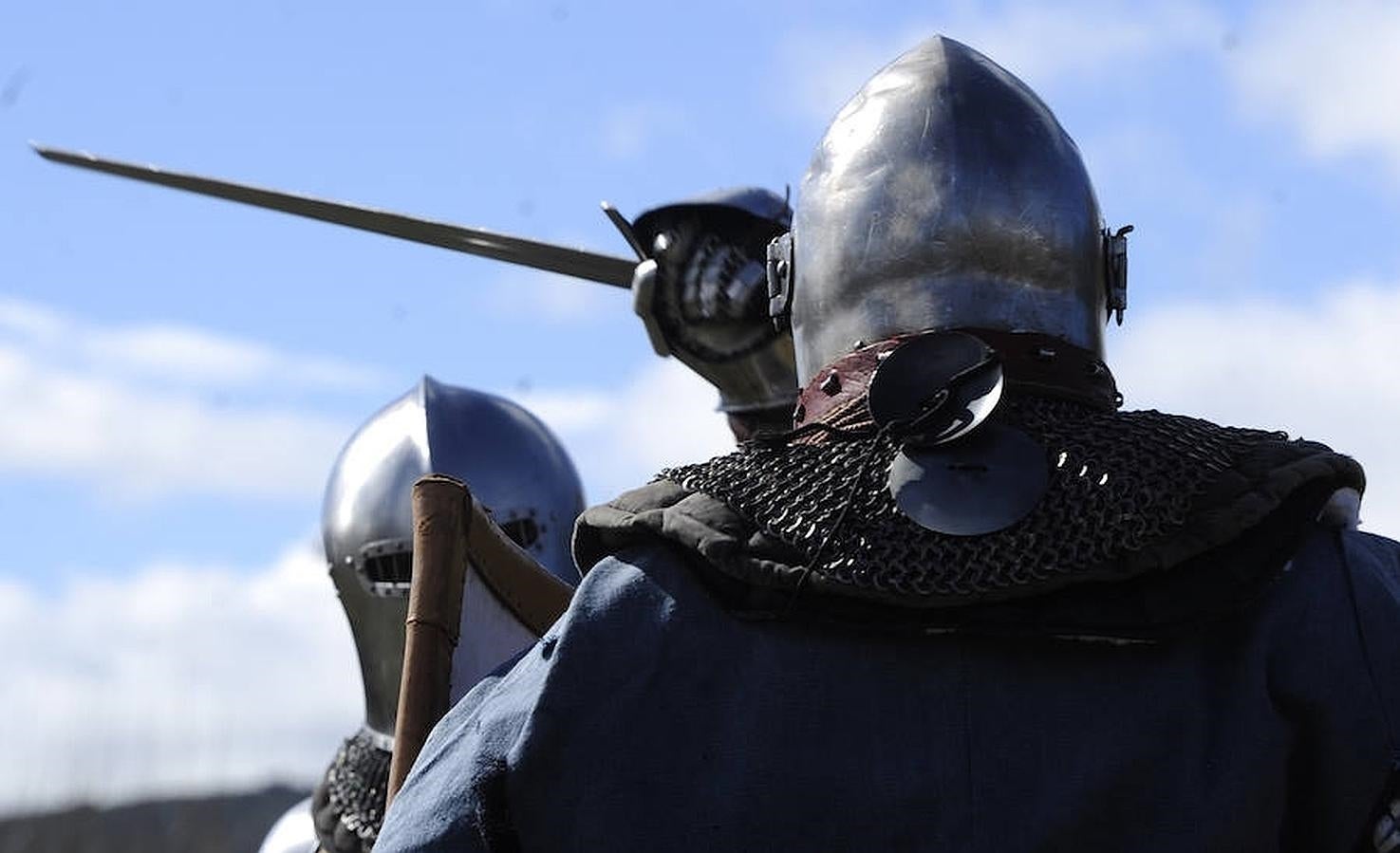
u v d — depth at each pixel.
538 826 2.95
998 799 2.85
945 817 2.86
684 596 2.99
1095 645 2.90
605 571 3.05
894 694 2.90
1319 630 2.92
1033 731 2.87
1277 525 2.95
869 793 2.88
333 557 6.41
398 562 6.31
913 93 3.29
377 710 6.28
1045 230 3.22
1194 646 2.91
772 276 3.45
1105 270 3.36
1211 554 2.93
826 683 2.92
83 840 24.27
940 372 3.02
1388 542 3.07
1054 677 2.89
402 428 6.44
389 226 5.83
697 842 2.89
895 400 3.02
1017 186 3.22
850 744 2.89
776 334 5.70
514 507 6.40
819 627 2.94
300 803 6.79
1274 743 2.87
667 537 3.02
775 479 3.03
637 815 2.91
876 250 3.23
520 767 2.95
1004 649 2.91
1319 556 2.98
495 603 4.28
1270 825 2.87
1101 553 2.90
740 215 5.67
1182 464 2.94
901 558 2.92
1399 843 2.86
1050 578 2.89
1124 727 2.87
